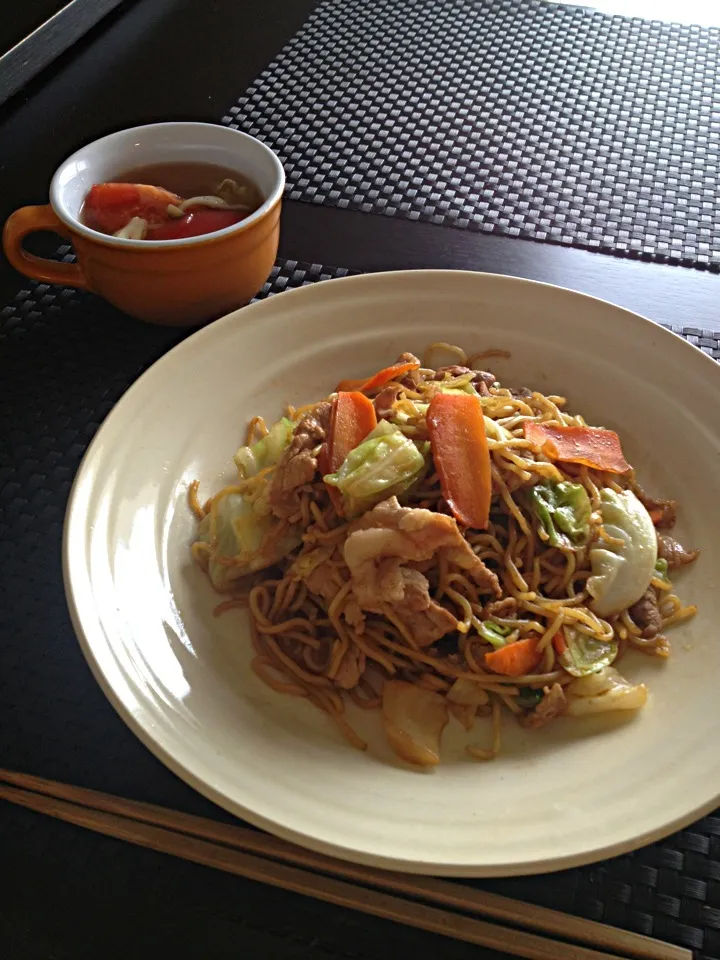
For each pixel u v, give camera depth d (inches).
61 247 21.7
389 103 25.0
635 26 27.9
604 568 16.0
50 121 24.6
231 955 12.5
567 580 16.4
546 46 27.0
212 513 16.5
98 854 13.3
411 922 12.6
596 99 25.2
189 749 12.9
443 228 21.5
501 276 18.3
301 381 18.3
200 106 24.8
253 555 16.3
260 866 13.0
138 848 13.3
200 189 19.8
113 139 19.4
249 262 18.6
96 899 12.9
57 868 13.2
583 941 12.5
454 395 16.6
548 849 12.1
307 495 16.5
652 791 12.7
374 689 15.6
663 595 16.0
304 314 18.1
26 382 18.9
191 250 17.7
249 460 17.2
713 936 12.6
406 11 28.1
